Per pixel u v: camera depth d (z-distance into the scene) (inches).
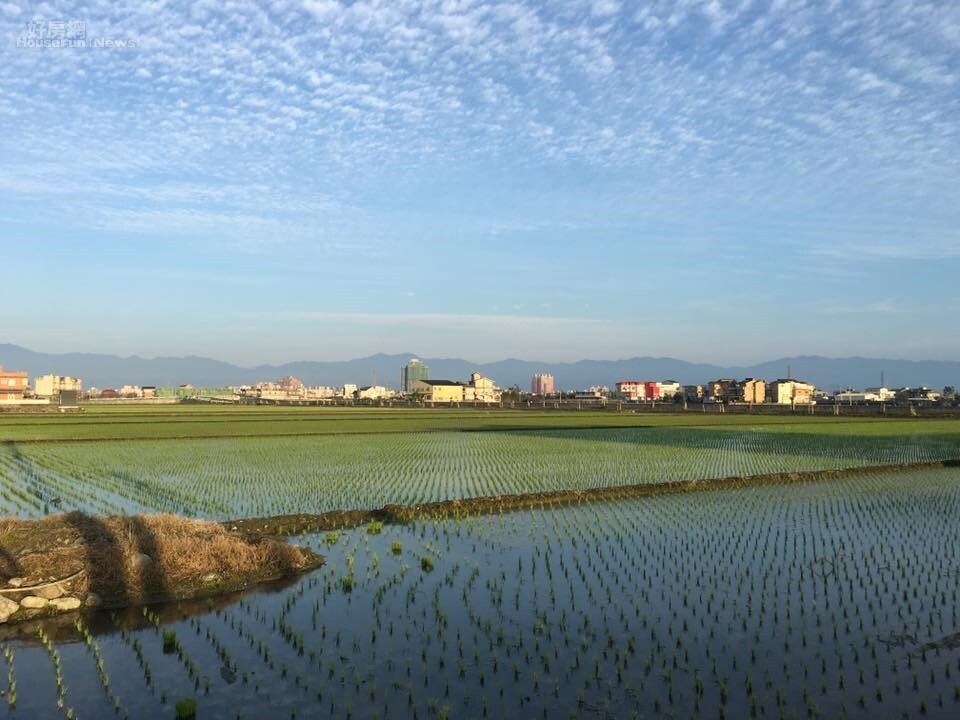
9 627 523.5
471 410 4945.9
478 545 770.2
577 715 389.4
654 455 1651.1
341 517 894.4
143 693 419.2
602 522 895.1
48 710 398.9
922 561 703.1
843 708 394.0
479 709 396.5
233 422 2938.0
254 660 463.2
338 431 2393.0
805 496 1111.0
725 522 896.9
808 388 7534.5
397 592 601.3
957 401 5521.7
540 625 521.0
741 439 2158.0
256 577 633.0
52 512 904.9
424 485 1164.5
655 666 451.2
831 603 572.4
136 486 1130.7
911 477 1342.3
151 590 585.6
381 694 415.5
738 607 562.9
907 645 485.7
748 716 386.9
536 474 1305.4
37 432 2255.2
